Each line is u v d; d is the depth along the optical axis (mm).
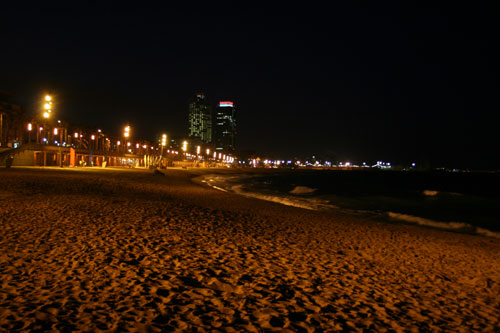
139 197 19953
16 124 53969
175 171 70375
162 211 14922
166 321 4652
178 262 7473
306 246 10641
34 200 14516
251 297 5918
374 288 7211
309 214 19484
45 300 4938
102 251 7707
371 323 5395
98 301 5070
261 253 9117
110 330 4227
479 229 19000
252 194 34000
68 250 7555
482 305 6879
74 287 5523
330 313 5602
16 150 41125
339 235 13242
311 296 6289
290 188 49875
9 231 8844
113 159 69250
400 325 5461
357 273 8195
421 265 9688
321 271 8008
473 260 10914
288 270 7797
